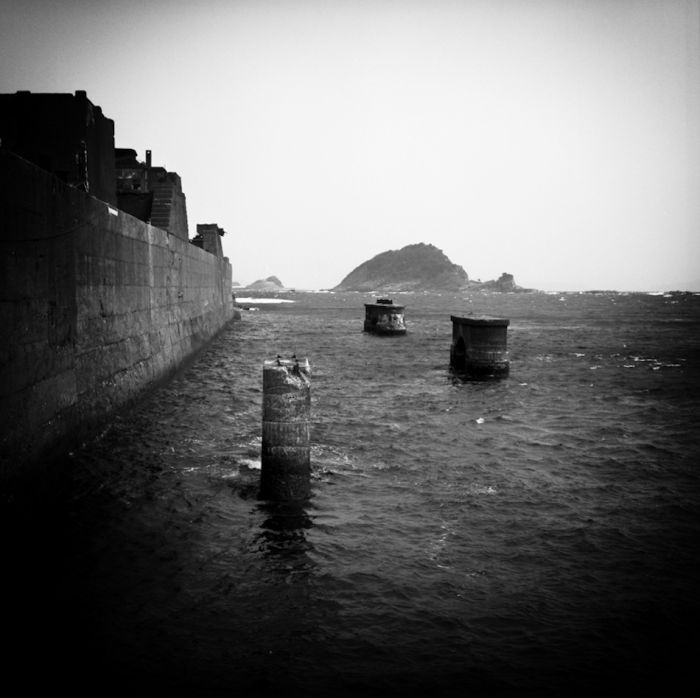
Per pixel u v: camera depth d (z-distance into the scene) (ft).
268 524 33.47
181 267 92.02
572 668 21.93
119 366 54.19
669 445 52.34
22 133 64.39
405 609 25.45
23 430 31.83
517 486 41.16
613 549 31.50
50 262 36.70
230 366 97.50
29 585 26.25
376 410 66.08
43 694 19.60
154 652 22.11
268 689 20.47
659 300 581.53
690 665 22.21
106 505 35.27
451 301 540.11
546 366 106.22
